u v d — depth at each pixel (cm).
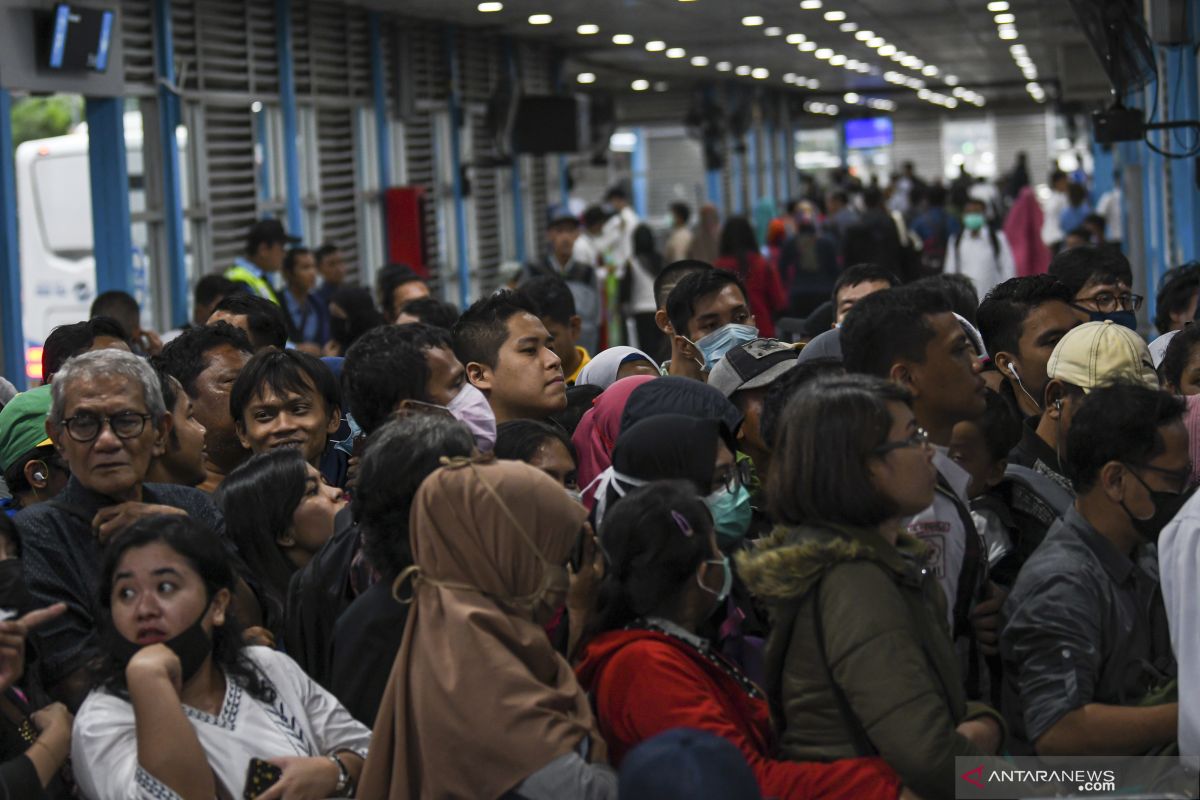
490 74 1920
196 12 1266
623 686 321
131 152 1500
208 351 520
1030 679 345
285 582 418
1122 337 420
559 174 2278
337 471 518
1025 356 464
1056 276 591
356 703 356
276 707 351
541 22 1756
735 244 1311
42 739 339
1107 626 349
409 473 347
